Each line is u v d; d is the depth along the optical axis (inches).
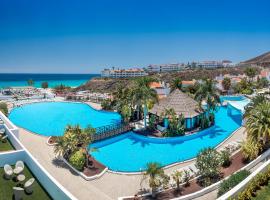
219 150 1286.9
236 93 3410.4
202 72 5782.5
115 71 7185.0
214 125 1815.9
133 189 906.7
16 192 644.7
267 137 1114.1
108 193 875.4
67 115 2322.8
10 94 3437.5
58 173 1013.2
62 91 3941.9
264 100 1364.4
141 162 1237.1
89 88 5403.5
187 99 1808.6
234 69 5964.6
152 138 1531.7
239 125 1891.0
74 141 1107.9
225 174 979.9
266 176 781.9
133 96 1685.5
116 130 1598.2
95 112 2447.1
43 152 1245.7
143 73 7071.9
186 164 1131.3
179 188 895.7
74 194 856.9
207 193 845.2
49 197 681.6
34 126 1937.7
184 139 1556.3
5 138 1034.7
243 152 1067.3
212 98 1761.8
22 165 791.7
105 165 1133.7
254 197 714.8
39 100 3041.3
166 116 1630.2
